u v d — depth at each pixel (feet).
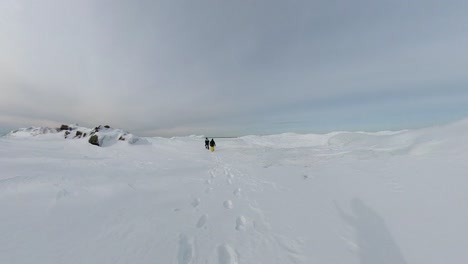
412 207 12.29
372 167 23.73
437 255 8.14
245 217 13.10
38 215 11.09
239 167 31.60
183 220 12.48
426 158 24.16
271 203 15.24
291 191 17.89
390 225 10.65
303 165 30.42
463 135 28.12
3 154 31.71
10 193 13.20
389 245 9.08
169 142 81.46
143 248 9.24
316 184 19.40
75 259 8.05
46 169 21.68
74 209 12.37
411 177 17.85
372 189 16.21
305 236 10.44
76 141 63.16
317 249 9.27
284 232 10.98
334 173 22.91
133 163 32.27
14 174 18.71
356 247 9.20
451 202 12.23
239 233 11.10
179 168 29.73
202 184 21.33
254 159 40.01
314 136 100.94
